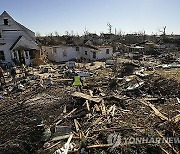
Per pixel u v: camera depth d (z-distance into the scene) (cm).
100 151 711
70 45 3388
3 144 737
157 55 3912
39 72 2183
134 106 1123
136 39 6738
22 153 714
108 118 960
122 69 2134
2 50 2680
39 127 837
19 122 892
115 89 1441
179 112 1016
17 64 2688
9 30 2698
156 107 1112
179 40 5281
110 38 6781
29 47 2784
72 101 1156
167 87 1390
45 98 1217
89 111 1035
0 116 966
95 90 1411
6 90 1475
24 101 1166
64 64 2764
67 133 842
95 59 3397
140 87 1415
